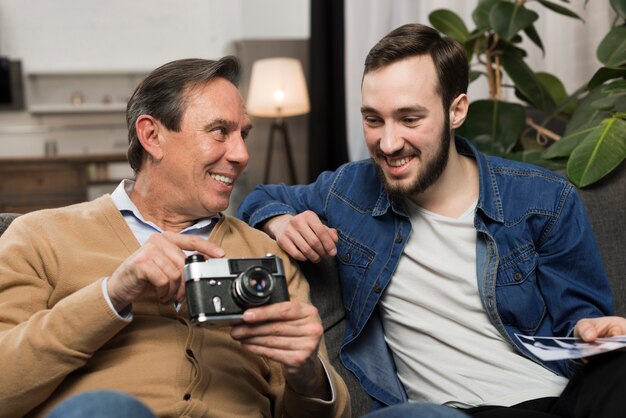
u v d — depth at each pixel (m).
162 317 1.29
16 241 1.27
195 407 1.19
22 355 1.11
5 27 6.39
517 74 2.20
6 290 1.23
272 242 1.47
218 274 1.10
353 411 1.49
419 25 1.43
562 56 2.73
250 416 1.26
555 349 1.23
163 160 1.35
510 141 2.04
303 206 1.62
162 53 6.61
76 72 6.41
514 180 1.49
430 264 1.44
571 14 2.15
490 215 1.44
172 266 1.13
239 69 1.42
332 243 1.43
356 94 3.93
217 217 1.45
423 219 1.47
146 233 1.38
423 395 1.42
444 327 1.42
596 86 2.00
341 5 4.45
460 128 2.07
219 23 6.51
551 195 1.46
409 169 1.39
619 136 1.72
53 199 5.24
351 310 1.53
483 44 2.24
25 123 6.47
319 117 4.58
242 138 1.42
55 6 6.45
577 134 1.83
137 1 6.55
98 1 6.50
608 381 1.19
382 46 1.39
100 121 6.56
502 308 1.42
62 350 1.11
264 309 1.10
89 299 1.12
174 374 1.23
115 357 1.23
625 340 1.19
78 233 1.31
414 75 1.35
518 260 1.44
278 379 1.41
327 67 4.55
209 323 1.08
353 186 1.58
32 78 6.47
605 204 1.66
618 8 1.98
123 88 6.65
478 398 1.36
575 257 1.44
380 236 1.51
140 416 0.85
